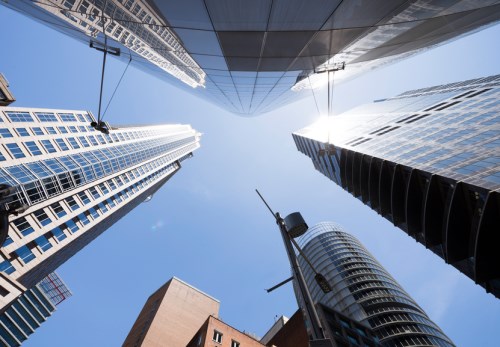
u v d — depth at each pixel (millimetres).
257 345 43469
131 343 73312
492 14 11383
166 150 150500
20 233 55312
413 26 10406
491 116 48750
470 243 35688
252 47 10539
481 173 34719
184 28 9141
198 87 21391
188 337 73875
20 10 12328
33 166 63812
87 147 86812
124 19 9469
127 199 100000
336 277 96062
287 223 7621
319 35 9641
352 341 55000
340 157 77250
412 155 50812
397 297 86000
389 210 55781
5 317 82812
